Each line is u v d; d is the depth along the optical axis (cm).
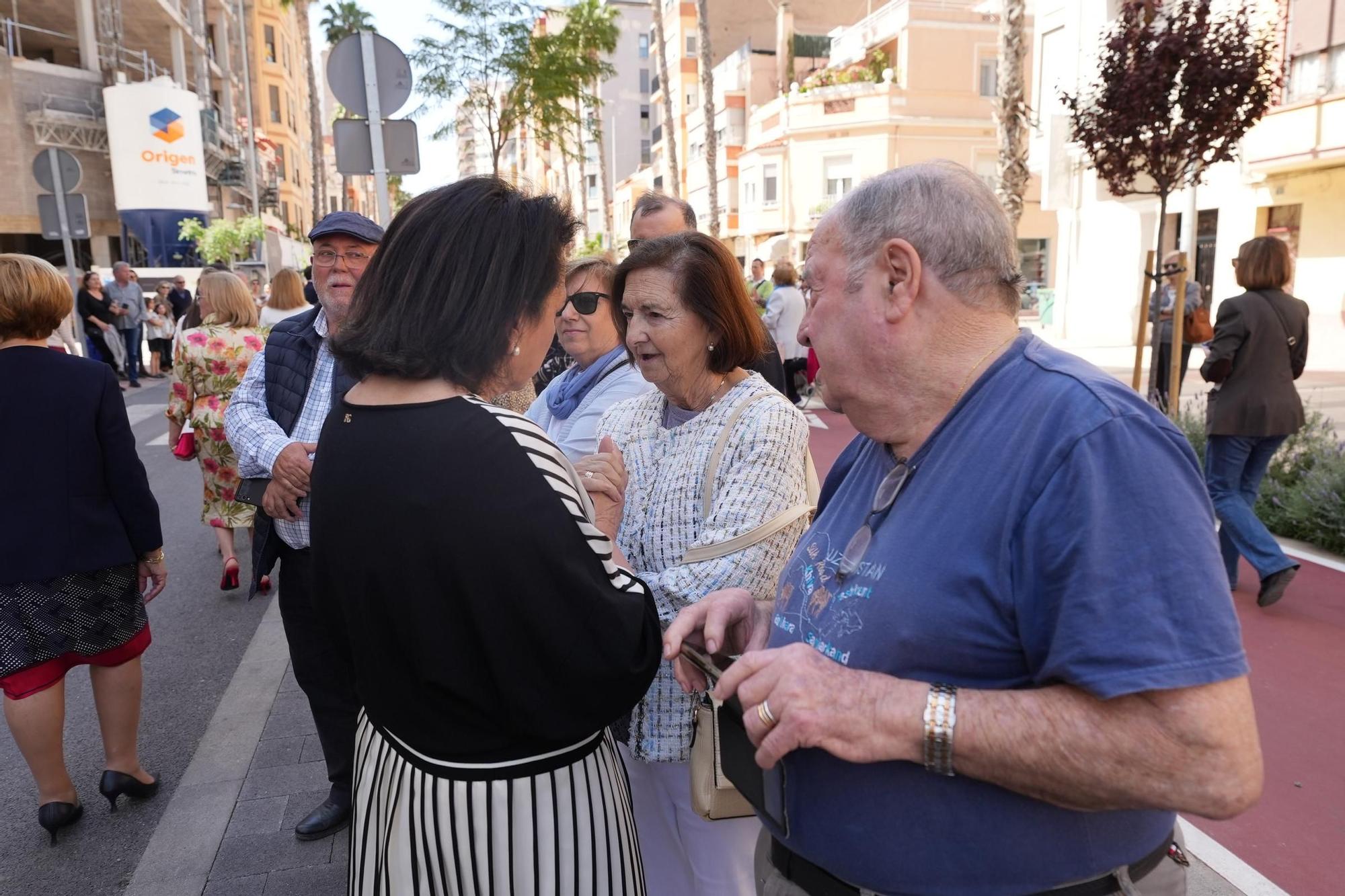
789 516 187
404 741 137
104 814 322
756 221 3384
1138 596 100
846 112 3020
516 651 126
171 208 2723
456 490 123
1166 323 947
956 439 119
